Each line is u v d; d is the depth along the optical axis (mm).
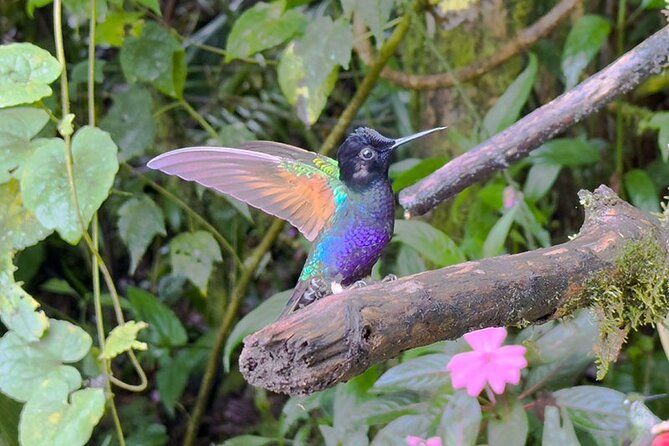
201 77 5184
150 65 3605
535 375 2586
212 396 4758
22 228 2508
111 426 4449
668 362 3707
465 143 3389
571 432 2211
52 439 2354
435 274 1621
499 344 2377
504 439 2404
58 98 4086
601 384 3766
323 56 3188
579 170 4422
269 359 1446
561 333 2586
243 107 4930
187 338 4477
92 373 2930
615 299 1835
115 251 4930
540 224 3557
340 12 4176
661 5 3654
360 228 2160
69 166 2443
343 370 1457
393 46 3568
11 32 4609
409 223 2895
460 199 3662
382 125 5133
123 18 3545
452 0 3332
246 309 4734
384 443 2443
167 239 4941
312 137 4848
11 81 2445
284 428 3117
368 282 2205
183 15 5414
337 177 2250
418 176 3375
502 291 1660
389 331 1510
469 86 3904
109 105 4938
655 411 3615
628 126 4453
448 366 2383
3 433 2883
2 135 2482
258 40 3424
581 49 3457
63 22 4582
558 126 2287
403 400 2723
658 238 1894
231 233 4441
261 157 2277
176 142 4473
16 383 2404
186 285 4707
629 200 4090
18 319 2438
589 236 1878
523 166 3814
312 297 2229
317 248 2221
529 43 3674
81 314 4809
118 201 4352
